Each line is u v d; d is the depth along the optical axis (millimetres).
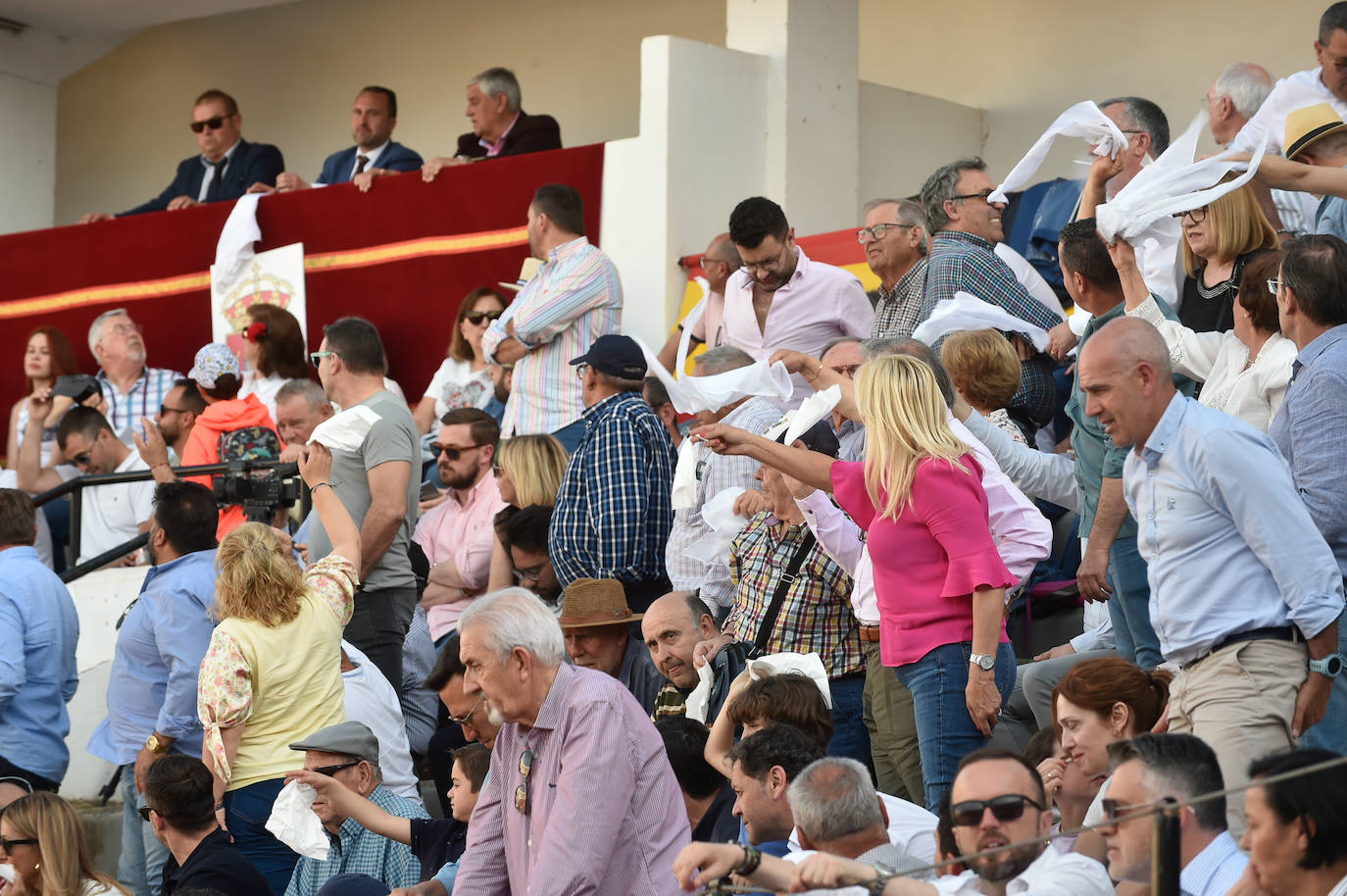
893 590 12148
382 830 13836
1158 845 7613
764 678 12242
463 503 20047
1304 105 16078
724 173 24047
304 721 15164
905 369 12141
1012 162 27297
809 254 22141
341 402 17953
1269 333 12570
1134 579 12953
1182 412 10656
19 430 27625
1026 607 15586
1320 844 7750
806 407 13234
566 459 18453
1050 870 7949
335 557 15930
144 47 36125
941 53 28172
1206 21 25234
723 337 20547
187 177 29953
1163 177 13281
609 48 31078
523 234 24469
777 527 14398
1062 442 17047
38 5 34438
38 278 28953
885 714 12992
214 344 23328
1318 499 11062
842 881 8211
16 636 18047
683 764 12648
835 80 25000
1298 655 10398
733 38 25062
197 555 17203
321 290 26203
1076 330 15805
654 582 16828
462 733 16828
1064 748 10867
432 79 33125
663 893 10711
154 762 14289
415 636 18062
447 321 25062
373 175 25812
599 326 21062
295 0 34531
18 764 18047
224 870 13875
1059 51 26812
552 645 10820
